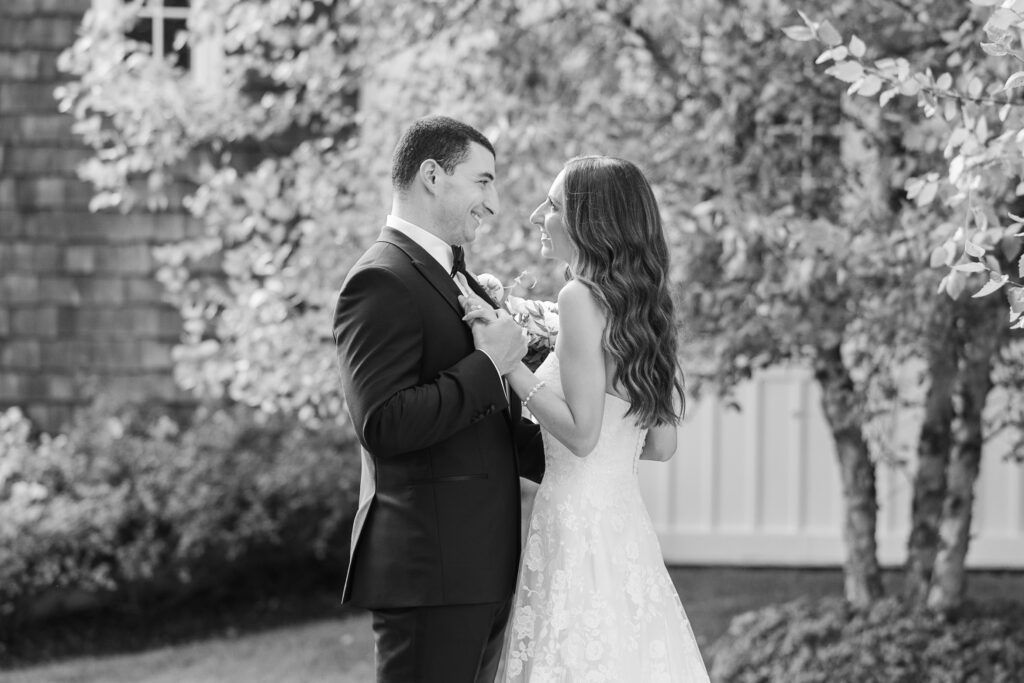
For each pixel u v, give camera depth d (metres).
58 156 7.06
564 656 3.19
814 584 7.11
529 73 5.03
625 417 3.31
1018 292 2.88
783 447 7.55
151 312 7.11
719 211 4.32
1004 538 7.32
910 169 4.51
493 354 3.04
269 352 5.11
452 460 3.06
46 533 6.18
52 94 7.02
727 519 7.61
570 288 3.22
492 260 4.66
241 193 5.24
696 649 3.42
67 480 6.62
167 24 7.09
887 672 4.86
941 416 5.29
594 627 3.21
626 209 3.24
